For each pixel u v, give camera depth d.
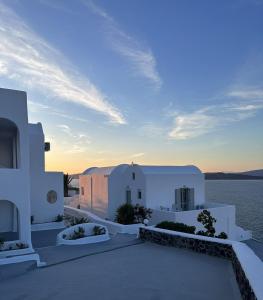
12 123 16.78
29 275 11.27
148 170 24.83
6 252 13.90
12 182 15.15
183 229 17.19
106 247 15.26
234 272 10.09
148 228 15.91
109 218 26.55
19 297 9.01
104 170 28.86
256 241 25.83
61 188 23.16
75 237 16.61
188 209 25.75
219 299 8.03
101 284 9.68
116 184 27.09
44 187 22.55
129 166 26.06
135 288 9.13
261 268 7.68
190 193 26.02
